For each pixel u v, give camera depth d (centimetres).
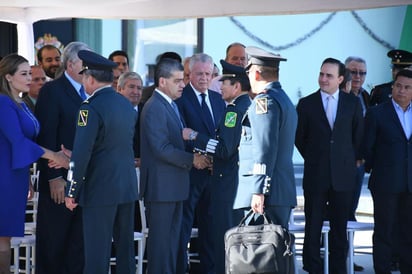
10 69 1253
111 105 1202
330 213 1477
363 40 2758
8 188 1243
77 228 1325
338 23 2736
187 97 1463
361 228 1477
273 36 2683
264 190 1196
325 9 1525
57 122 1303
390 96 1705
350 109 1465
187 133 1330
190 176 1442
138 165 1468
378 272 1468
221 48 2630
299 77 2723
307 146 1475
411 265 1475
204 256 1475
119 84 1470
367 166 1482
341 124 1460
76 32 2452
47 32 2417
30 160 1238
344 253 1472
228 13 1598
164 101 1327
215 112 1475
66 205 1209
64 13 1606
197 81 1462
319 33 2720
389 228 1459
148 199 1327
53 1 1470
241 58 1714
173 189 1325
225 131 1280
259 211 1201
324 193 1461
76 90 1320
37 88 1501
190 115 1452
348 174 1461
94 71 1205
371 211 2259
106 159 1205
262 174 1195
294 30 2697
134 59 2545
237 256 1155
